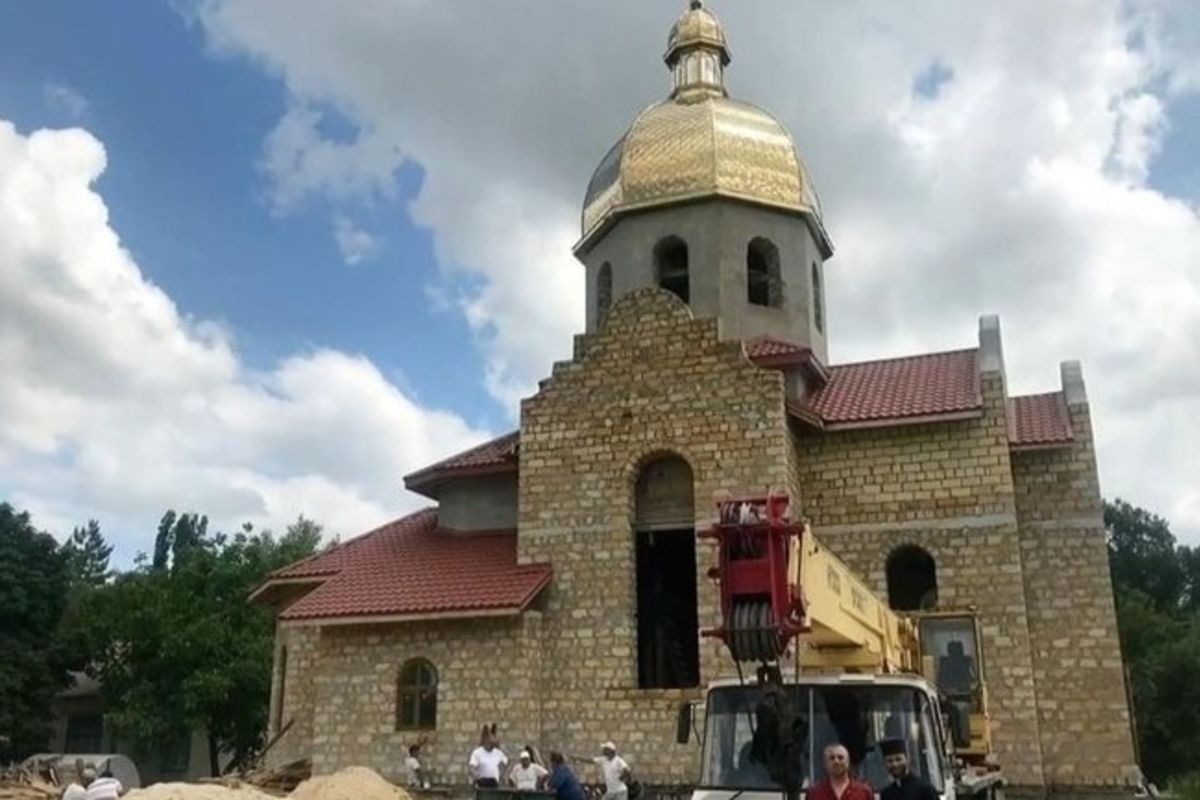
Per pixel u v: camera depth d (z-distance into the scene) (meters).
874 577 25.77
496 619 25.53
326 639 26.81
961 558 25.33
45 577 47.66
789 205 31.05
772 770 10.27
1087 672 24.86
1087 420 26.52
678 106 32.38
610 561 25.77
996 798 17.39
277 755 28.52
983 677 24.17
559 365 27.56
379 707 25.86
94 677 48.94
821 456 27.02
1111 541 78.94
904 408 26.48
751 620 9.95
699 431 25.80
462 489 29.88
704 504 25.25
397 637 26.23
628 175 31.30
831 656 13.26
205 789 18.75
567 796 18.08
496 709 24.91
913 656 16.94
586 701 24.94
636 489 26.55
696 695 24.16
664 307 27.00
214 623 46.50
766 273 31.17
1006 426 25.81
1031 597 25.72
